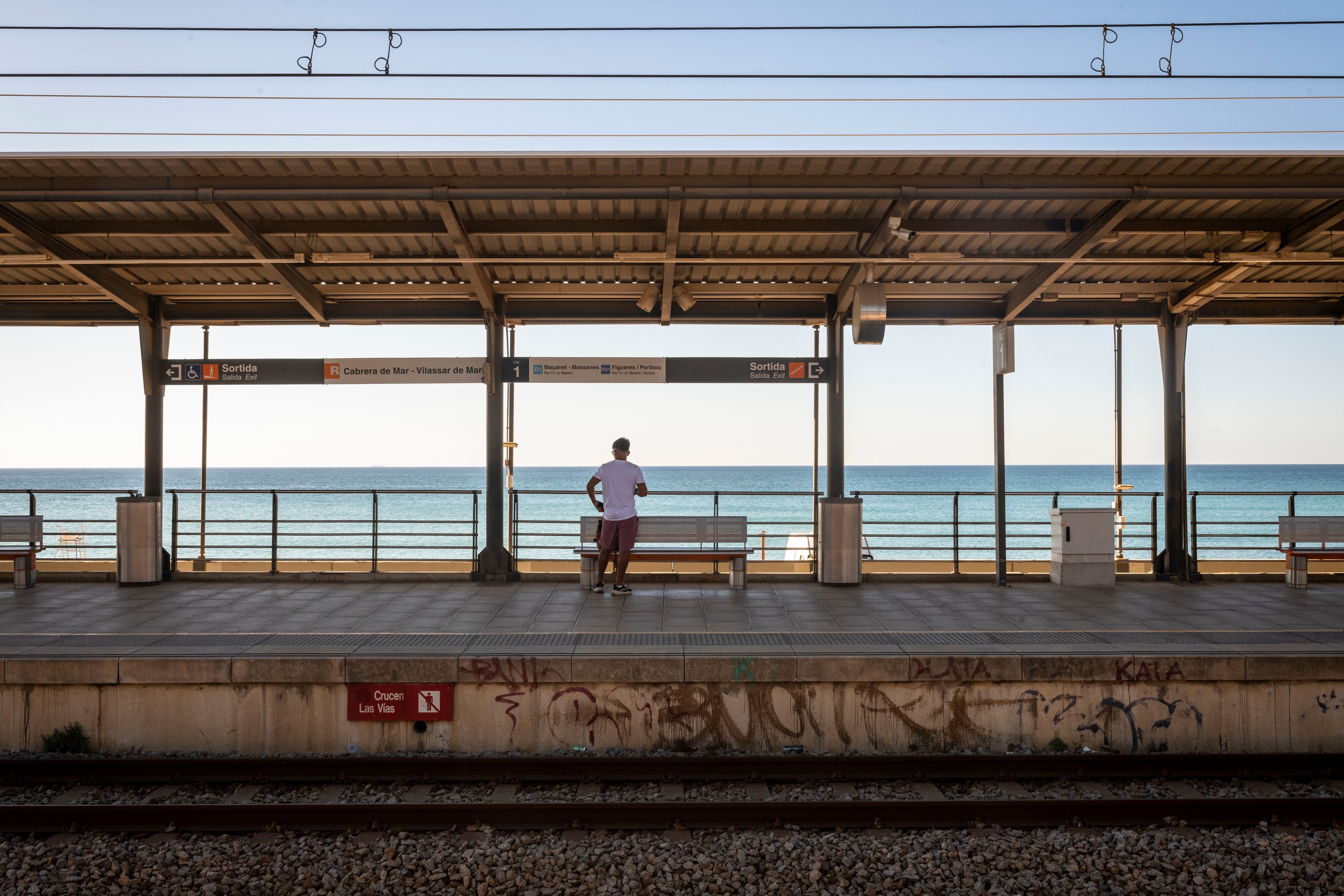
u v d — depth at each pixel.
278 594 9.46
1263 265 9.36
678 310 10.78
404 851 4.73
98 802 5.52
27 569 9.98
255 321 10.73
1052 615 8.16
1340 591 9.80
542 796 5.58
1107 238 8.62
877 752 6.36
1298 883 4.37
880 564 13.00
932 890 4.35
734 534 10.23
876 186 7.32
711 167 7.17
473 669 6.25
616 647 6.69
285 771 5.83
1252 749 6.39
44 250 8.50
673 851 4.75
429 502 56.03
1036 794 5.63
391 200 7.41
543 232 8.54
